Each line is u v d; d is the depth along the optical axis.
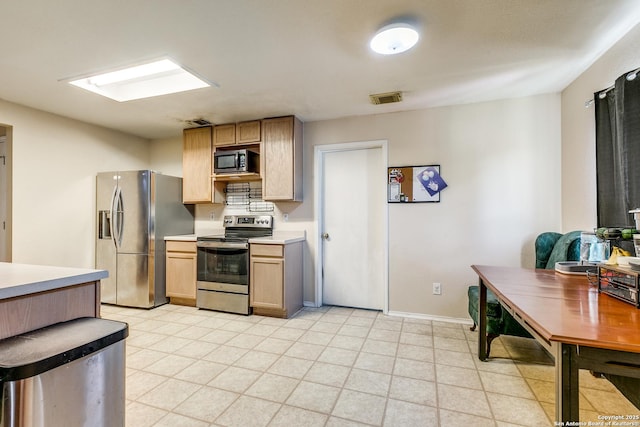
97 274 1.31
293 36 1.96
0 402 0.88
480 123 3.12
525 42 2.04
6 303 1.04
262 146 3.63
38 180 3.30
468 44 2.06
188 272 3.75
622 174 1.94
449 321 3.19
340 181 3.74
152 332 2.92
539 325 1.09
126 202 3.74
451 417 1.69
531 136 2.98
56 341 1.03
